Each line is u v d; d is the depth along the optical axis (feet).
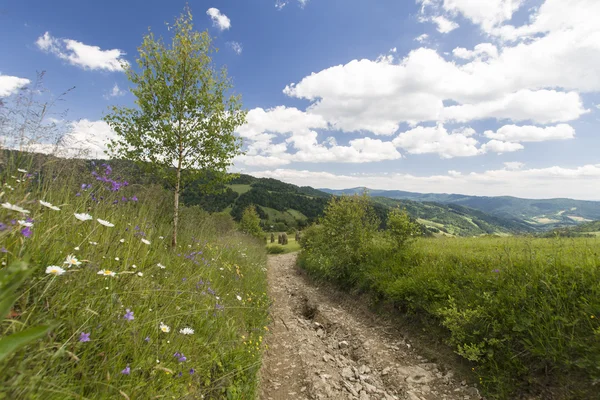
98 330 6.64
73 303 6.55
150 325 8.42
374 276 31.86
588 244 24.99
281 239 176.45
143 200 17.71
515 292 17.98
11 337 2.69
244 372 13.11
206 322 12.44
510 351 15.69
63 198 10.28
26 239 6.80
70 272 7.06
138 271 9.34
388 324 25.26
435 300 22.53
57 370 5.59
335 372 18.07
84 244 8.89
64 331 6.15
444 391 15.79
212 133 26.04
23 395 4.33
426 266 27.61
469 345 17.62
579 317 14.62
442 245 36.99
